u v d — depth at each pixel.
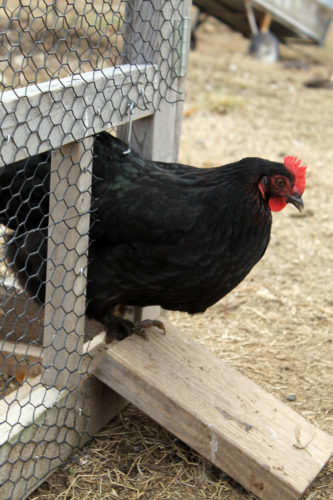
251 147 2.78
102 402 1.38
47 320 1.30
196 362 1.38
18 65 2.51
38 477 1.28
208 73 3.71
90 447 1.37
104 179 1.32
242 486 1.32
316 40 4.20
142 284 1.34
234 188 1.31
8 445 1.21
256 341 1.68
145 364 1.35
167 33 1.37
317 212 2.28
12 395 1.29
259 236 1.34
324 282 1.91
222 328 1.71
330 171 2.63
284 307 1.80
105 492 1.29
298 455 1.28
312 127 3.12
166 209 1.29
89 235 1.32
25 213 1.33
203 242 1.30
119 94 1.29
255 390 1.36
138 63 1.37
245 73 3.82
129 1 1.35
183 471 1.34
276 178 1.32
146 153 1.42
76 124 1.21
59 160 1.23
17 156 1.14
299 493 1.24
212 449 1.29
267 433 1.30
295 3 3.95
